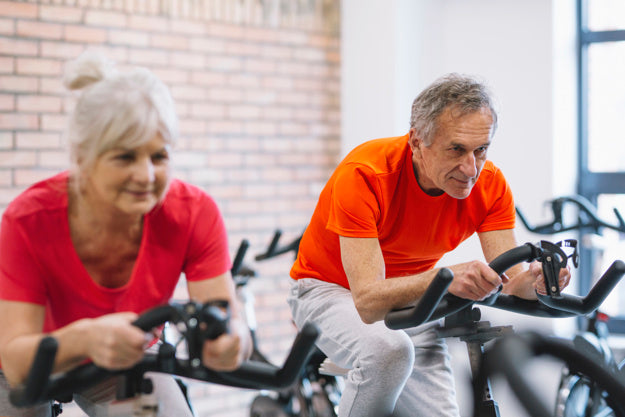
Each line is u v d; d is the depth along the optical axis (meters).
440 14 4.88
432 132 1.81
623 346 4.59
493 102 1.81
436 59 4.87
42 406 1.66
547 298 1.68
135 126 1.24
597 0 4.79
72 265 1.44
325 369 2.24
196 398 4.23
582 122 4.82
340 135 4.87
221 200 4.36
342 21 4.84
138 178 1.27
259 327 4.48
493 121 1.81
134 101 1.25
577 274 4.81
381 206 1.94
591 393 2.65
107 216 1.42
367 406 1.91
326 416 3.16
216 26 4.32
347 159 2.02
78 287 1.46
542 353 1.99
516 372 1.90
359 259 1.87
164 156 1.30
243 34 4.42
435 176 1.85
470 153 1.80
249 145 4.46
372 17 4.71
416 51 4.77
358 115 4.79
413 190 1.97
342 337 1.99
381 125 4.70
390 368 1.87
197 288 1.54
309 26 4.70
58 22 3.82
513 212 2.11
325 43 4.79
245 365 1.31
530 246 1.64
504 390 1.90
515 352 1.91
